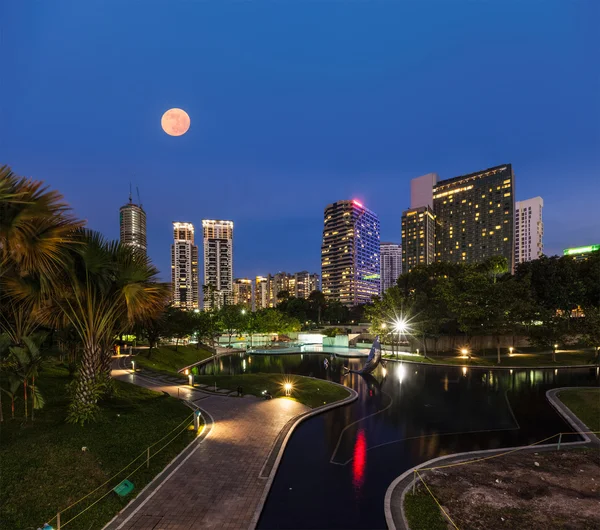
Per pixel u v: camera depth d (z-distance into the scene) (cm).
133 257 2050
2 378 2166
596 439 2245
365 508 1445
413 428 2505
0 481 1272
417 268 8850
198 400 2977
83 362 1862
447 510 1390
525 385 3969
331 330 10425
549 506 1420
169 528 1207
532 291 7100
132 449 1697
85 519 1212
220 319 9088
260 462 1772
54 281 1725
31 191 1381
